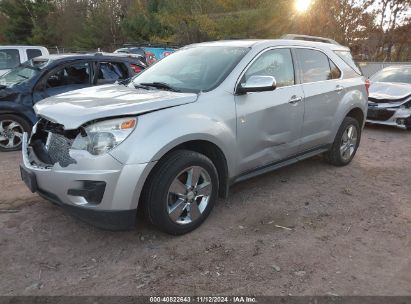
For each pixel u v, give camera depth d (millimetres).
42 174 3451
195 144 3883
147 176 3355
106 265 3307
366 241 3754
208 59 4496
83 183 3232
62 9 45656
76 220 4055
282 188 5055
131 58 7656
